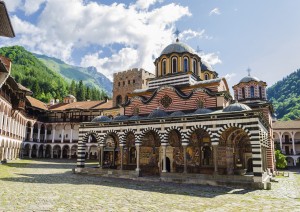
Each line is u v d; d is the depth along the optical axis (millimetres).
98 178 32344
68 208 15109
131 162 41000
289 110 157625
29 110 78562
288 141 84875
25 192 19625
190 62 43438
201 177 28641
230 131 34031
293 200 20078
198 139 35938
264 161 32781
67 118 81375
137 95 45188
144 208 15992
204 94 37219
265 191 24469
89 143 70938
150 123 33688
